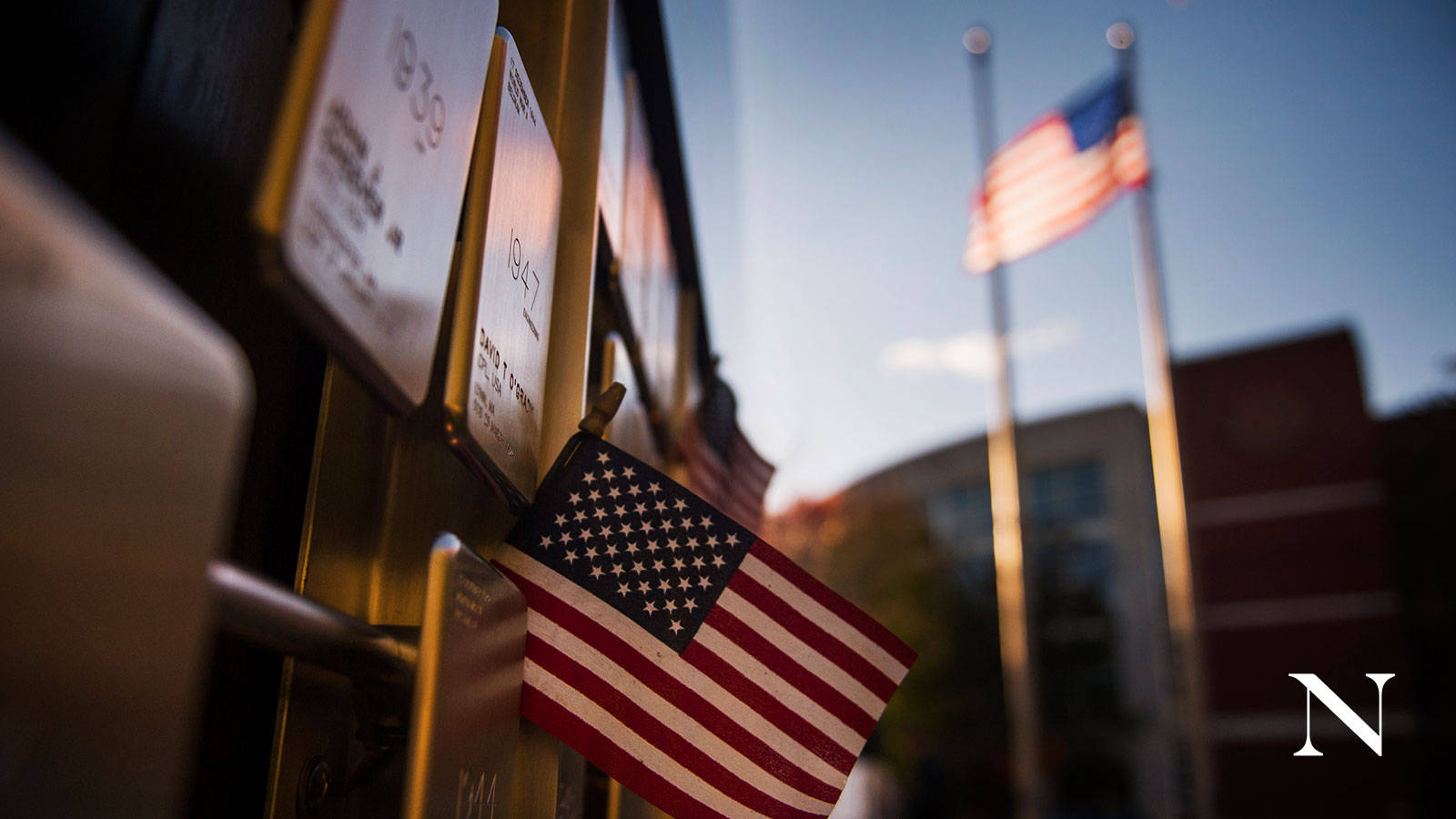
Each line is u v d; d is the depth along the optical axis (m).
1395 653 21.61
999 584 28.33
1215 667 23.23
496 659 1.18
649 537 1.52
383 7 0.80
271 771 1.09
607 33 1.93
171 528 0.54
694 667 1.45
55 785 0.46
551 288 1.58
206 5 1.08
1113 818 27.33
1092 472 32.47
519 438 1.36
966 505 34.00
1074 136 11.61
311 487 1.22
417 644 1.07
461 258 1.12
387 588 1.36
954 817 24.53
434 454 1.43
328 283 0.72
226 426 0.60
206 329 0.58
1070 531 31.34
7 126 0.80
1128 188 11.33
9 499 0.43
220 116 1.12
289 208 0.65
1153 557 30.77
